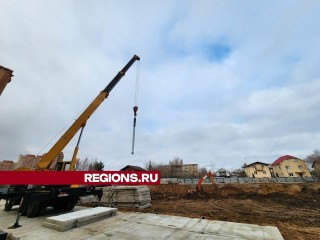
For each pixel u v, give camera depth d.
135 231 5.81
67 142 10.14
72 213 7.15
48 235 5.54
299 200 16.34
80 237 5.36
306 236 5.79
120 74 13.53
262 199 17.28
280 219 8.20
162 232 5.68
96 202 13.23
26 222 7.21
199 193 21.66
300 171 53.16
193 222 6.73
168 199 17.38
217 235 5.32
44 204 8.47
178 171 71.88
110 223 6.77
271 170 61.44
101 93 12.18
